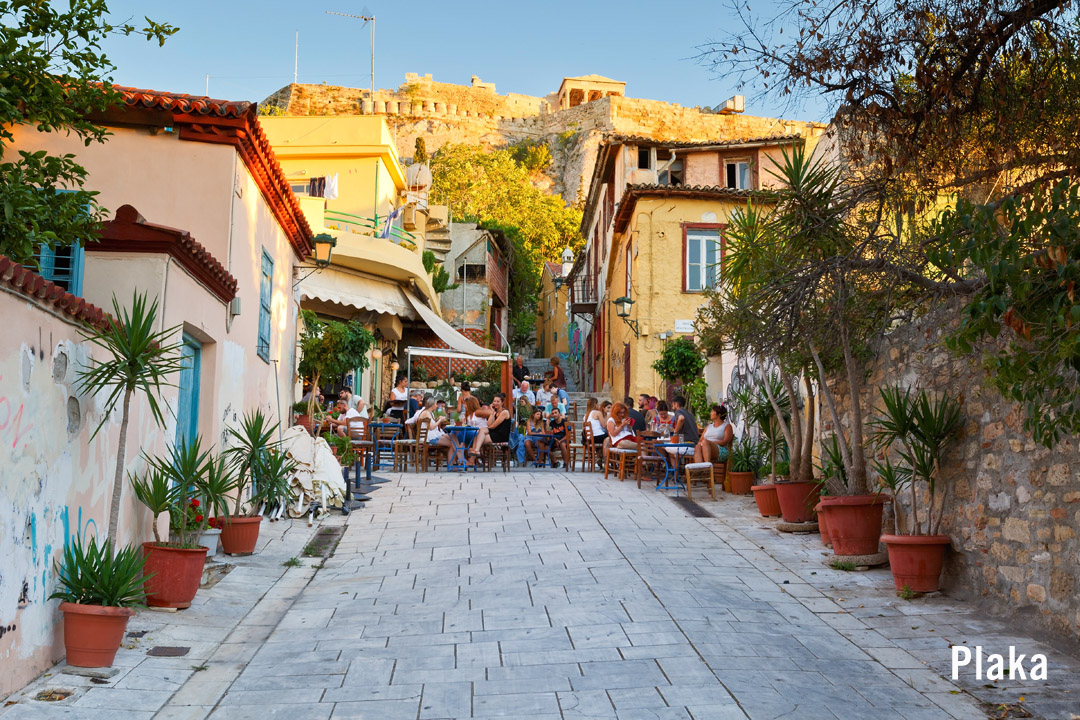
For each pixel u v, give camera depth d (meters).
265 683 5.61
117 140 9.88
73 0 6.52
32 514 5.27
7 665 4.93
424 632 6.68
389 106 92.25
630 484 14.06
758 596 7.60
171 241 7.58
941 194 7.81
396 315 23.56
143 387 6.15
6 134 6.82
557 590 7.70
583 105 93.25
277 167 11.47
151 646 6.11
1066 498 6.30
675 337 21.58
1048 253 4.91
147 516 7.63
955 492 7.84
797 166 8.34
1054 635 6.36
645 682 5.47
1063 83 7.02
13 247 6.22
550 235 54.72
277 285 13.20
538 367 38.56
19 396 5.07
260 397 11.98
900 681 5.58
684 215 22.03
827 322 8.52
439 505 12.15
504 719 4.95
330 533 10.59
